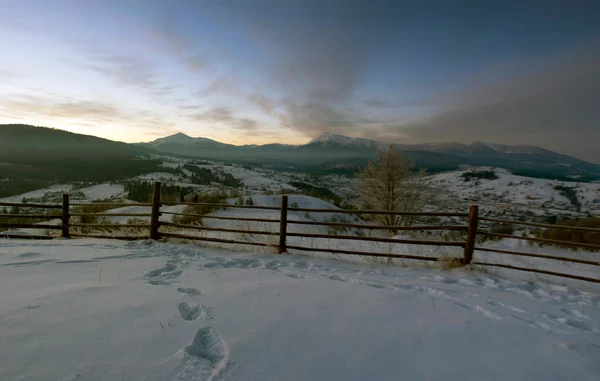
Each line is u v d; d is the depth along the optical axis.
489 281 4.68
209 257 5.51
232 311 3.07
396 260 6.21
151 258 5.17
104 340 2.41
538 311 3.55
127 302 3.15
